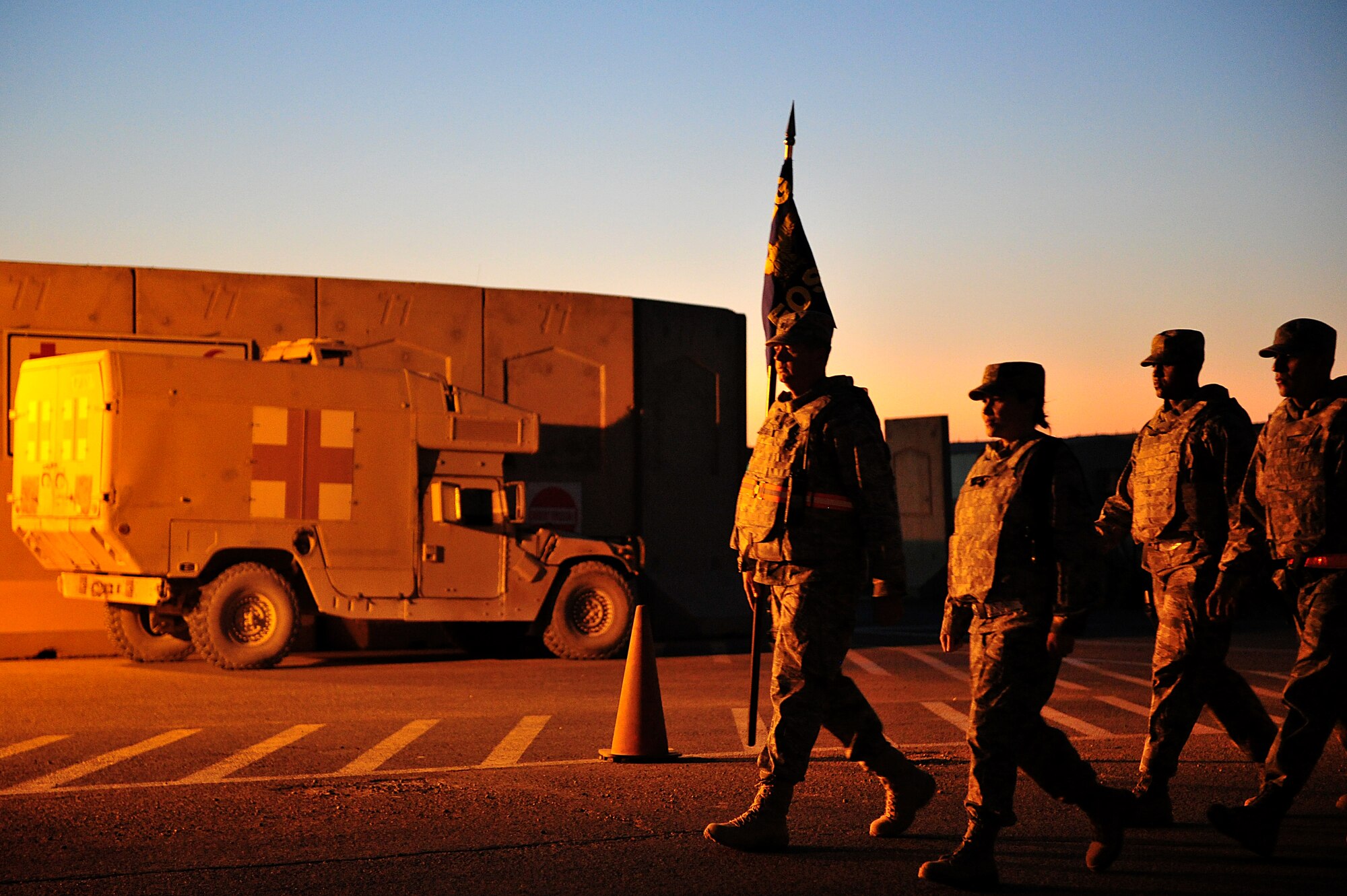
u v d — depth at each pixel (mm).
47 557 13938
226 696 11039
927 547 28953
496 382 16938
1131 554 24859
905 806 5559
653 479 17688
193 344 15664
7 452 14828
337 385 13750
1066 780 4926
